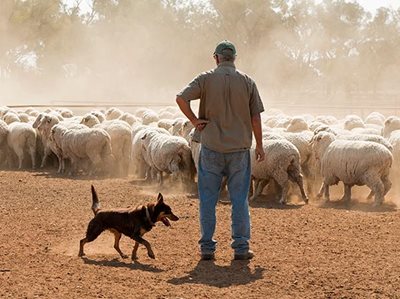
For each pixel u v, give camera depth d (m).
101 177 20.62
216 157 9.77
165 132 19.78
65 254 10.15
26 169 23.12
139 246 10.69
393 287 8.20
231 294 7.97
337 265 9.30
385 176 15.08
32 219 12.96
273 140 15.48
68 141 21.28
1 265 9.34
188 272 9.07
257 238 11.15
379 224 12.30
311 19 90.19
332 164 15.16
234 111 9.74
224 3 83.81
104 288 8.19
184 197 15.97
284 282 8.51
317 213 13.68
